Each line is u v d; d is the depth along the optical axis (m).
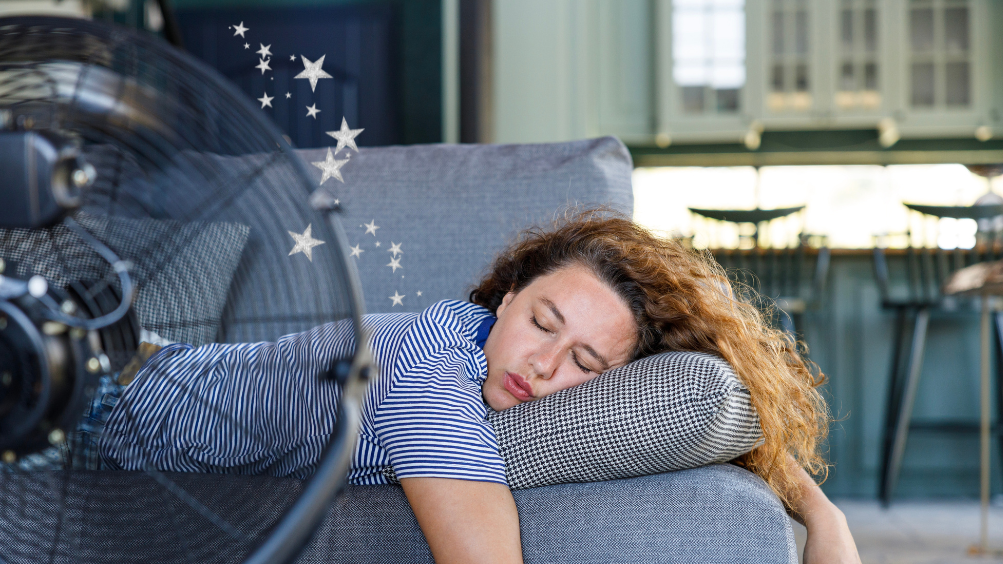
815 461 0.93
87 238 0.45
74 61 0.48
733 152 4.50
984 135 4.29
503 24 3.85
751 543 0.69
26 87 0.48
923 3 4.25
